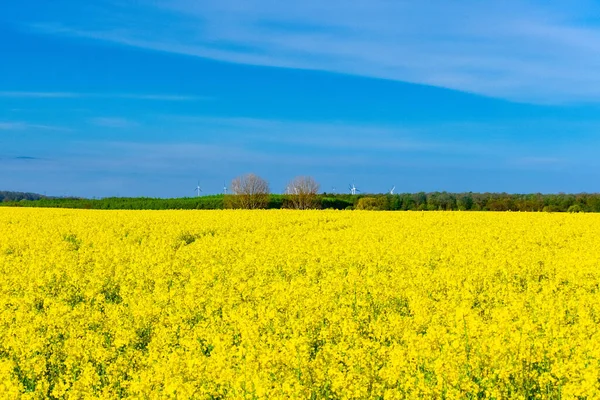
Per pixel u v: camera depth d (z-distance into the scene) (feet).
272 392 26.63
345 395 27.81
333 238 92.99
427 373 30.04
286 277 63.57
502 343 32.09
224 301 48.21
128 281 59.41
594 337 35.06
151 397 27.68
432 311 44.04
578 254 73.00
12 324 42.06
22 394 29.22
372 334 38.47
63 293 55.47
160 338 37.93
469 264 65.46
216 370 29.91
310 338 38.34
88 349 35.53
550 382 29.35
